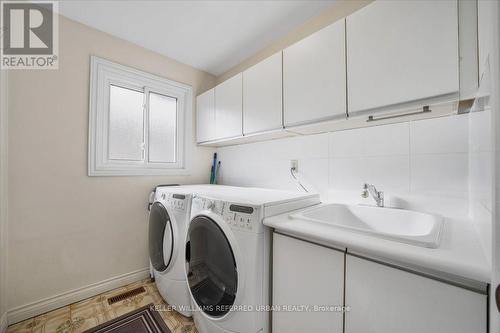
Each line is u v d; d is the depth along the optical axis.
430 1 0.83
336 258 0.80
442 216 0.97
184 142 2.20
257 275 0.97
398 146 1.19
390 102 0.92
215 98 1.96
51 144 1.47
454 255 0.58
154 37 1.77
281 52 1.37
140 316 1.41
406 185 1.16
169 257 1.43
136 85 1.90
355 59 1.03
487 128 0.58
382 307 0.69
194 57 2.07
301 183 1.64
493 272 0.42
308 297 0.88
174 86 2.10
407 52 0.88
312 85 1.20
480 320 0.54
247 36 1.75
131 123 1.90
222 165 2.36
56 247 1.48
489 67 0.49
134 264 1.85
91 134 1.63
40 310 1.40
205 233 1.18
